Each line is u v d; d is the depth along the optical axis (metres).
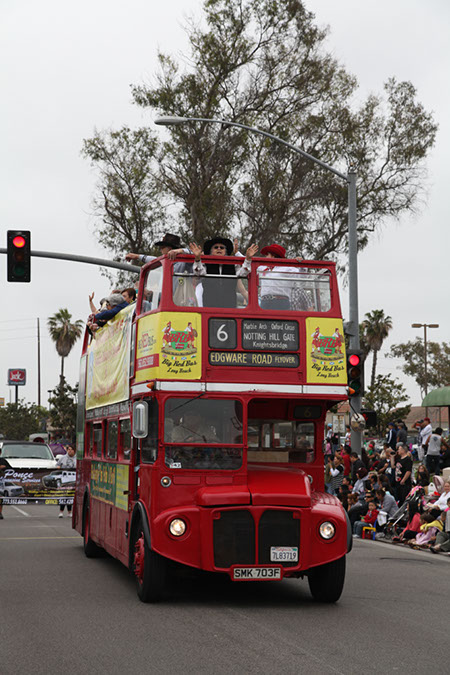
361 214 46.94
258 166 44.44
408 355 90.81
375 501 22.03
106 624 10.14
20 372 107.56
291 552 11.17
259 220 44.19
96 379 16.94
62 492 28.42
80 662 8.27
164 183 46.22
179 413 11.59
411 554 18.52
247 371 11.82
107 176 46.47
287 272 12.20
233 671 7.93
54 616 10.63
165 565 11.51
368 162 46.66
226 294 11.95
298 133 45.09
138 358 12.58
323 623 10.37
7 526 24.36
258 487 11.39
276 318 12.02
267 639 9.38
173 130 44.56
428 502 21.12
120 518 13.59
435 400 48.97
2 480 27.56
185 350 11.70
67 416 71.44
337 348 12.18
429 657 8.61
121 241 47.16
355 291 25.08
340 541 11.36
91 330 17.52
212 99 44.31
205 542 11.08
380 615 10.99
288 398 11.94
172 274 11.84
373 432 67.56
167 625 10.10
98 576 14.26
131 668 8.03
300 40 45.00
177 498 11.39
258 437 12.44
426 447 31.34
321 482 12.60
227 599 12.14
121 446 13.91
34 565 15.73
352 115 46.12
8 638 9.34
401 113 46.97
